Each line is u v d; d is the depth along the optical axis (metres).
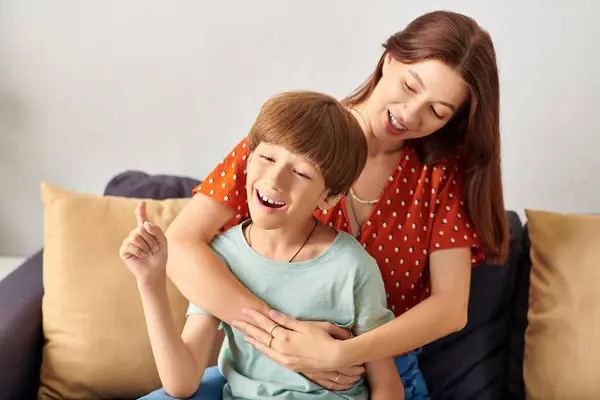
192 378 1.22
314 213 1.44
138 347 1.52
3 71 1.96
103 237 1.57
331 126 1.16
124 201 1.64
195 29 1.88
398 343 1.26
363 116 1.40
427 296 1.51
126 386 1.53
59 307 1.53
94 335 1.51
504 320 1.68
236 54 1.88
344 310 1.26
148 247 1.13
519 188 1.90
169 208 1.65
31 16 1.91
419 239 1.44
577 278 1.54
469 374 1.63
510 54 1.81
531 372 1.56
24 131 2.00
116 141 1.99
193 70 1.90
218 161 1.97
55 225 1.58
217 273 1.25
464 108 1.38
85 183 2.03
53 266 1.56
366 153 1.24
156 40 1.89
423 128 1.34
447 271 1.41
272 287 1.26
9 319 1.49
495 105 1.36
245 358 1.27
